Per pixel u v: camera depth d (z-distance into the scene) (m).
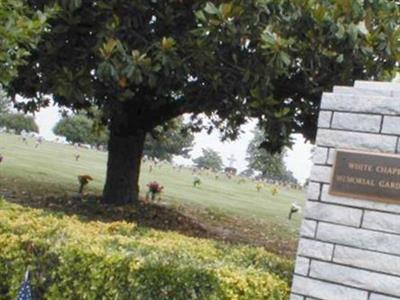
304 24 8.36
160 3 8.73
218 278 4.74
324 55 8.44
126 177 12.00
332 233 4.34
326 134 4.51
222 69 8.70
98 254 5.08
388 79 8.90
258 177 55.28
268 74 8.33
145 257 5.03
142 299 4.84
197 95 9.75
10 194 12.62
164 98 11.00
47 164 23.69
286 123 9.31
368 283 4.16
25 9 7.68
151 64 8.36
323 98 4.56
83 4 8.65
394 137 4.27
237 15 7.89
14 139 44.47
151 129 12.38
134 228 6.89
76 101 9.68
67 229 5.99
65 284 5.19
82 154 39.81
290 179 55.41
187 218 12.50
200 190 24.11
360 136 4.39
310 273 4.37
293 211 17.80
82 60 8.93
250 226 14.09
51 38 8.82
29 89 10.53
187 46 8.41
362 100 4.42
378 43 8.59
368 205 4.25
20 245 5.49
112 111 10.91
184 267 4.83
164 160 49.62
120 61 7.96
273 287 4.83
